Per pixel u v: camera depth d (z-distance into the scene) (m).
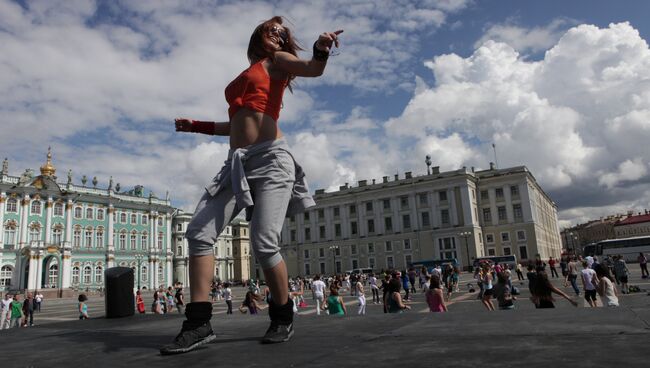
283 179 2.57
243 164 2.53
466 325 2.51
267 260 2.44
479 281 19.05
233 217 2.62
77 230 58.06
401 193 66.56
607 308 2.74
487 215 64.94
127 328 3.65
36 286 51.91
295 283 43.19
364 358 1.86
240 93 2.64
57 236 55.84
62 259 55.19
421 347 2.01
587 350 1.72
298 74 2.52
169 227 69.38
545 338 2.00
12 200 53.12
